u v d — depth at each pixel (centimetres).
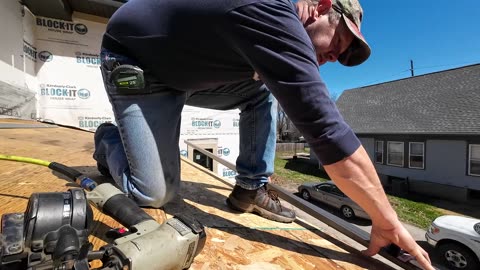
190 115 531
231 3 78
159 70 104
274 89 77
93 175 143
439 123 1068
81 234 52
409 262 84
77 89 473
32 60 434
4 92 356
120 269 51
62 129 377
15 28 383
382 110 1385
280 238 106
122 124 108
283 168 1606
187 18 87
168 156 113
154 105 109
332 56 103
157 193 110
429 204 923
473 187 931
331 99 77
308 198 929
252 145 128
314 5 95
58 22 454
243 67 99
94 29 480
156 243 58
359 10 100
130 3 105
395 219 82
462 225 487
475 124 954
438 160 1018
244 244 97
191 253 65
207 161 546
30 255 49
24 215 54
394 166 1166
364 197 78
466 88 1156
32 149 199
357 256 96
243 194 126
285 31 74
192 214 119
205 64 99
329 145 74
